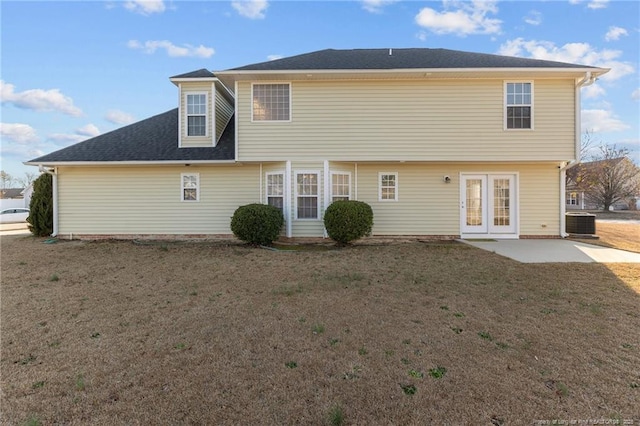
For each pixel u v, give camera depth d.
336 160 10.54
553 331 3.81
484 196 11.46
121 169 11.77
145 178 11.77
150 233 11.77
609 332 3.77
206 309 4.64
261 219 9.91
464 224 11.46
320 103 10.52
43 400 2.56
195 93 11.74
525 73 9.83
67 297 5.24
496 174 11.39
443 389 2.68
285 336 3.73
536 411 2.41
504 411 2.41
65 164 11.23
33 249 9.74
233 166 11.61
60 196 11.86
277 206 11.24
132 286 5.86
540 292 5.28
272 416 2.36
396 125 10.42
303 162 10.62
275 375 2.91
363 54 12.45
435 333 3.78
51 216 12.27
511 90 10.27
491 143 10.27
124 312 4.55
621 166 29.36
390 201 11.45
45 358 3.24
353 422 2.29
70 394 2.64
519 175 11.33
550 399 2.54
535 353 3.29
